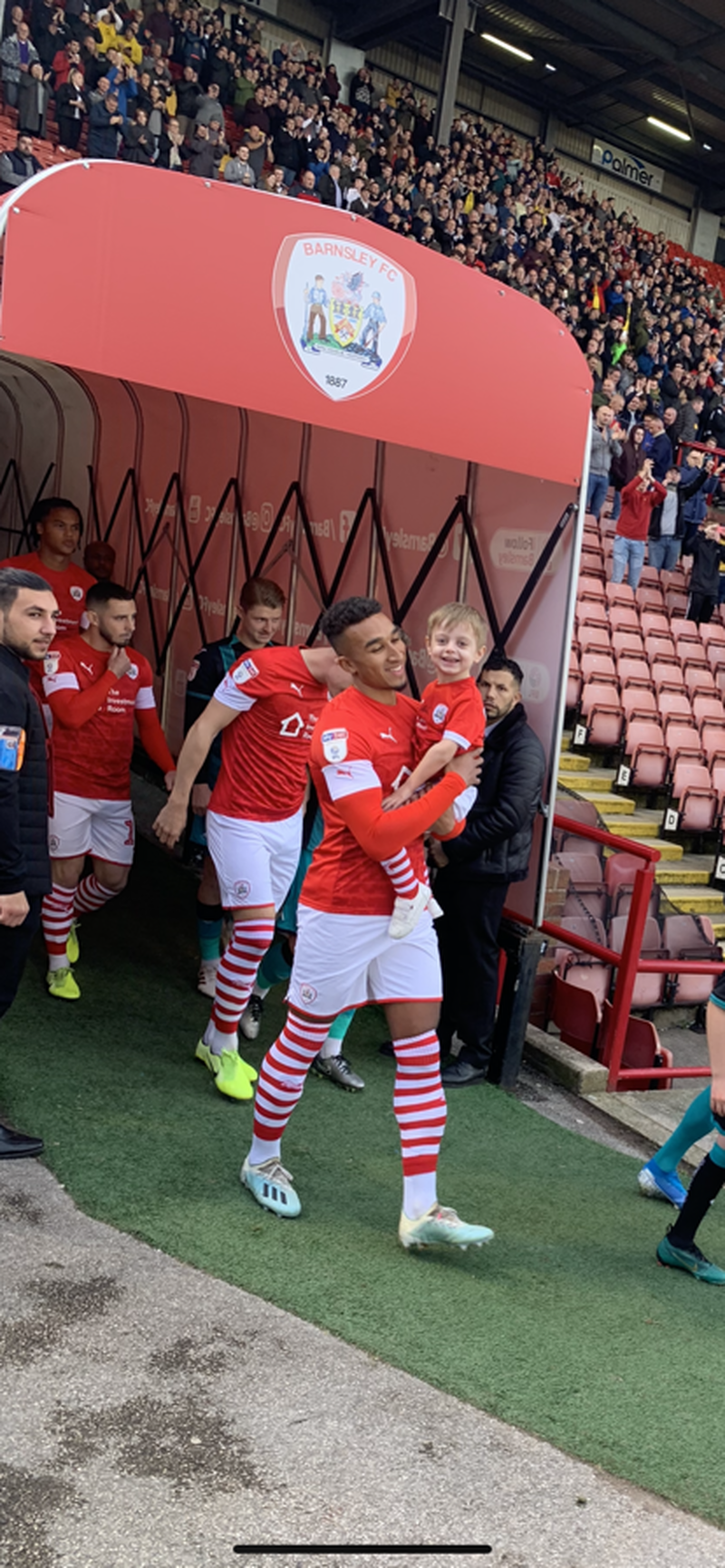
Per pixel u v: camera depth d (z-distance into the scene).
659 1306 3.28
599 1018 5.82
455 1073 4.85
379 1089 4.59
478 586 5.22
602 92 23.36
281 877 4.24
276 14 20.36
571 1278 3.36
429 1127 3.25
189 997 4.98
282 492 6.30
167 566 7.28
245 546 6.58
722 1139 3.51
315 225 3.88
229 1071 4.17
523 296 4.45
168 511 7.21
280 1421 2.44
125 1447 2.29
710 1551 2.25
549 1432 2.53
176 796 4.01
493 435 4.45
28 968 4.94
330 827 3.16
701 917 7.69
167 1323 2.74
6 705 3.25
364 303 4.03
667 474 14.05
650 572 13.33
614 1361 2.89
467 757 3.13
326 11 20.78
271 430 6.35
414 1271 3.18
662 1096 5.29
